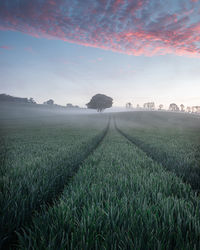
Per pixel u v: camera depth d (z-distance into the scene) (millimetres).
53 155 6426
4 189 2869
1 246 1805
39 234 1724
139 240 1502
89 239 1585
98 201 2498
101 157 6871
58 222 1902
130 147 10156
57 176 3756
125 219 1920
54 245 1507
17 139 13750
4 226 1921
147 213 2043
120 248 1462
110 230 1725
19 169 4195
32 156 6363
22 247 1571
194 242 1588
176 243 1572
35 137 15570
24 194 2609
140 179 3564
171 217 1919
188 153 8047
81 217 1945
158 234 1645
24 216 2203
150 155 8070
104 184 3256
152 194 2713
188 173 4547
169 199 2443
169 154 7578
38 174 3822
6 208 2158
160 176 3947
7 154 6816
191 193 2881
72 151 7637
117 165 5250
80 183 3262
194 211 2189
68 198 2516
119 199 2580
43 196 2871
